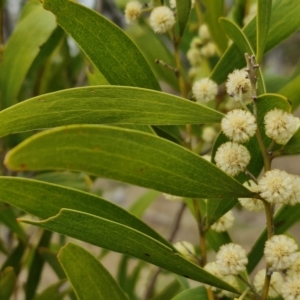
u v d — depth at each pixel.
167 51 0.39
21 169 0.19
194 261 0.28
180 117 0.23
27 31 0.34
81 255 0.25
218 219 0.27
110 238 0.23
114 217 0.26
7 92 0.34
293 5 0.28
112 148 0.21
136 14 0.29
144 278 0.55
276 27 0.28
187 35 0.42
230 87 0.23
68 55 0.43
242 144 0.24
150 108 0.22
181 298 0.27
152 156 0.21
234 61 0.28
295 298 0.23
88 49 0.25
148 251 0.23
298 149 0.23
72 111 0.22
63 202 0.24
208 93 0.27
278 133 0.22
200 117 0.23
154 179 0.22
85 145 0.20
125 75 0.25
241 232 0.90
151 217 0.94
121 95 0.22
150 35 0.39
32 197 0.24
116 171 0.21
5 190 0.23
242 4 0.34
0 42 0.36
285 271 0.23
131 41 0.25
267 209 0.23
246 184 0.26
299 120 0.24
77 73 0.49
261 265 0.68
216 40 0.34
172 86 0.39
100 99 0.22
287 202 0.23
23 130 0.22
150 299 0.40
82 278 0.25
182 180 0.22
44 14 0.34
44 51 0.35
